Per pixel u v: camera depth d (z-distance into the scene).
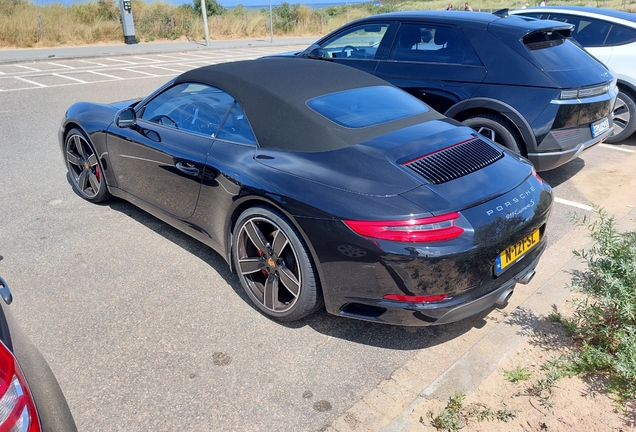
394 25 5.71
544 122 4.66
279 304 3.09
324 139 3.01
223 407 2.48
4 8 21.50
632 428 2.32
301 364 2.79
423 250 2.47
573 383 2.61
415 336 3.05
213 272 3.71
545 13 7.36
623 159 6.34
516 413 2.41
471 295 2.65
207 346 2.92
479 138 3.32
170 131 3.77
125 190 4.32
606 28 6.87
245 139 3.28
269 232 3.14
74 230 4.31
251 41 26.39
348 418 2.42
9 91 10.80
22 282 3.52
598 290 2.83
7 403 1.43
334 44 6.32
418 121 3.39
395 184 2.66
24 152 6.42
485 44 5.02
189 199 3.58
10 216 4.55
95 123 4.45
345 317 3.09
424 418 2.40
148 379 2.66
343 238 2.60
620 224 4.45
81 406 2.47
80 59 17.97
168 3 28.41
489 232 2.60
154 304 3.31
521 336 2.97
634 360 2.55
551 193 3.21
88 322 3.11
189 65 16.38
